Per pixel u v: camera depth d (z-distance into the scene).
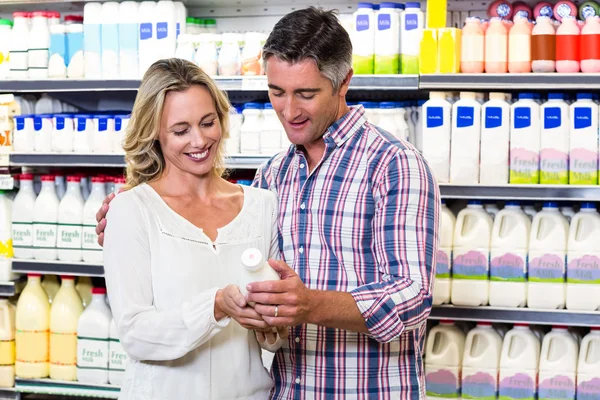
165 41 3.56
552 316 3.17
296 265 1.99
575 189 3.11
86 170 3.99
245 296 1.72
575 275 3.17
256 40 3.42
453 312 3.24
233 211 1.98
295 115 1.90
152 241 1.84
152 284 1.84
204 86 1.89
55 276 3.97
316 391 1.96
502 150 3.18
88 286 3.90
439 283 3.25
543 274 3.20
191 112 1.85
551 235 3.19
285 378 2.01
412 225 1.87
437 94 3.25
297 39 1.84
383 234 1.89
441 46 3.19
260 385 1.96
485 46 3.21
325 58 1.86
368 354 1.94
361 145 1.97
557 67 3.16
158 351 1.78
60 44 3.68
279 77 1.87
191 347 1.77
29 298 3.78
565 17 3.17
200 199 1.95
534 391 3.27
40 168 4.06
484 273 3.23
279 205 2.06
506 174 3.20
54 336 3.75
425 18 3.70
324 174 1.98
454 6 3.61
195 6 3.91
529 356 3.27
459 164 3.20
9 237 3.80
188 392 1.85
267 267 1.82
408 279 1.84
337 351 1.95
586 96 3.16
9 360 3.83
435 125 3.22
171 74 1.85
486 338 3.31
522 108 3.16
